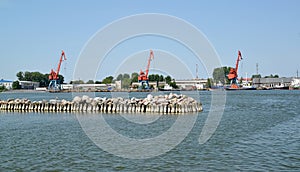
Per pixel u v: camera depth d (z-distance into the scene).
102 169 19.91
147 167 20.23
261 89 185.12
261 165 20.20
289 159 21.47
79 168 20.09
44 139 29.25
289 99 95.44
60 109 56.06
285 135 30.47
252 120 43.50
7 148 25.50
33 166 20.53
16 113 53.94
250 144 26.30
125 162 21.34
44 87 195.88
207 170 19.41
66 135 31.33
